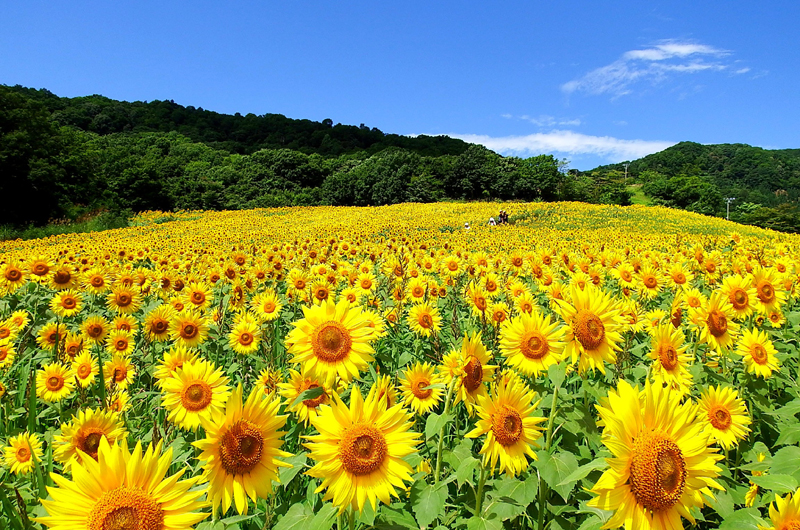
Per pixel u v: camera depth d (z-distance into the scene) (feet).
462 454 8.73
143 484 5.60
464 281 28.45
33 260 24.11
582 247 58.59
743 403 10.39
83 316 24.90
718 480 9.17
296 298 23.21
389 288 24.79
